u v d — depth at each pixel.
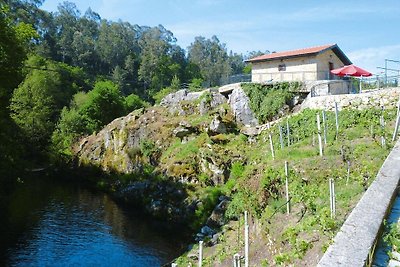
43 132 52.94
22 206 31.17
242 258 14.83
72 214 29.66
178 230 26.14
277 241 13.12
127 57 100.00
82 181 42.94
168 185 30.34
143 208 30.83
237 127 32.97
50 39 95.25
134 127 41.03
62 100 64.88
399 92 21.23
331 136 20.31
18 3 80.25
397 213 7.79
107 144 43.66
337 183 14.03
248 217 19.16
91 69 98.44
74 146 49.12
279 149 22.73
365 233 6.45
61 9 119.88
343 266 5.45
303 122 25.03
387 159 10.39
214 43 153.25
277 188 17.02
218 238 20.27
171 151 34.28
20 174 32.03
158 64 97.00
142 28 147.62
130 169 37.47
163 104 43.28
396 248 6.52
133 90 91.12
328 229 10.66
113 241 23.97
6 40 22.98
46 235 24.55
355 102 23.34
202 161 29.86
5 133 27.00
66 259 20.89
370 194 8.12
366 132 19.00
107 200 34.62
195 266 17.62
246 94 33.44
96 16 137.75
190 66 107.56
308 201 13.84
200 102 37.59
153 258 21.36
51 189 38.38
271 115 31.34
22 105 49.69
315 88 29.44
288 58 34.88
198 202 26.72
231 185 26.55
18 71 25.36
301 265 10.07
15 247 22.17
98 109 55.47
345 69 27.02
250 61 37.75
